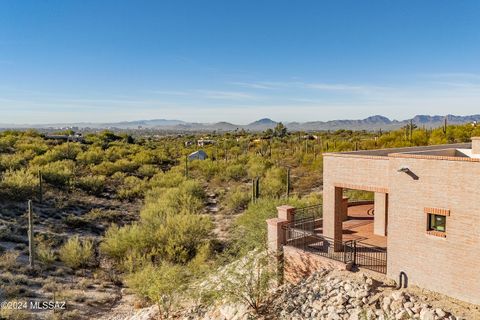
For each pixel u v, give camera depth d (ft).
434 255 34.27
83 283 61.41
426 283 34.88
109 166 155.22
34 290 56.39
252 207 86.12
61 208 99.91
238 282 43.32
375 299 34.42
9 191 100.22
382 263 41.39
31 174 118.73
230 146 258.37
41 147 178.81
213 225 91.71
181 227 77.41
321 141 237.66
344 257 41.04
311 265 43.14
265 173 148.25
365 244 47.70
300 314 36.09
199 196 120.78
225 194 126.41
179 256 71.61
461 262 32.50
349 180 43.70
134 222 89.92
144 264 67.36
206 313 44.45
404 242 36.42
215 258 70.03
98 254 74.28
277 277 45.01
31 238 62.75
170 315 47.78
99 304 55.77
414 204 35.60
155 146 273.54
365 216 64.90
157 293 48.91
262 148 230.27
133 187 131.44
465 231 32.17
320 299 36.83
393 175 37.32
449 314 30.58
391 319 31.48
